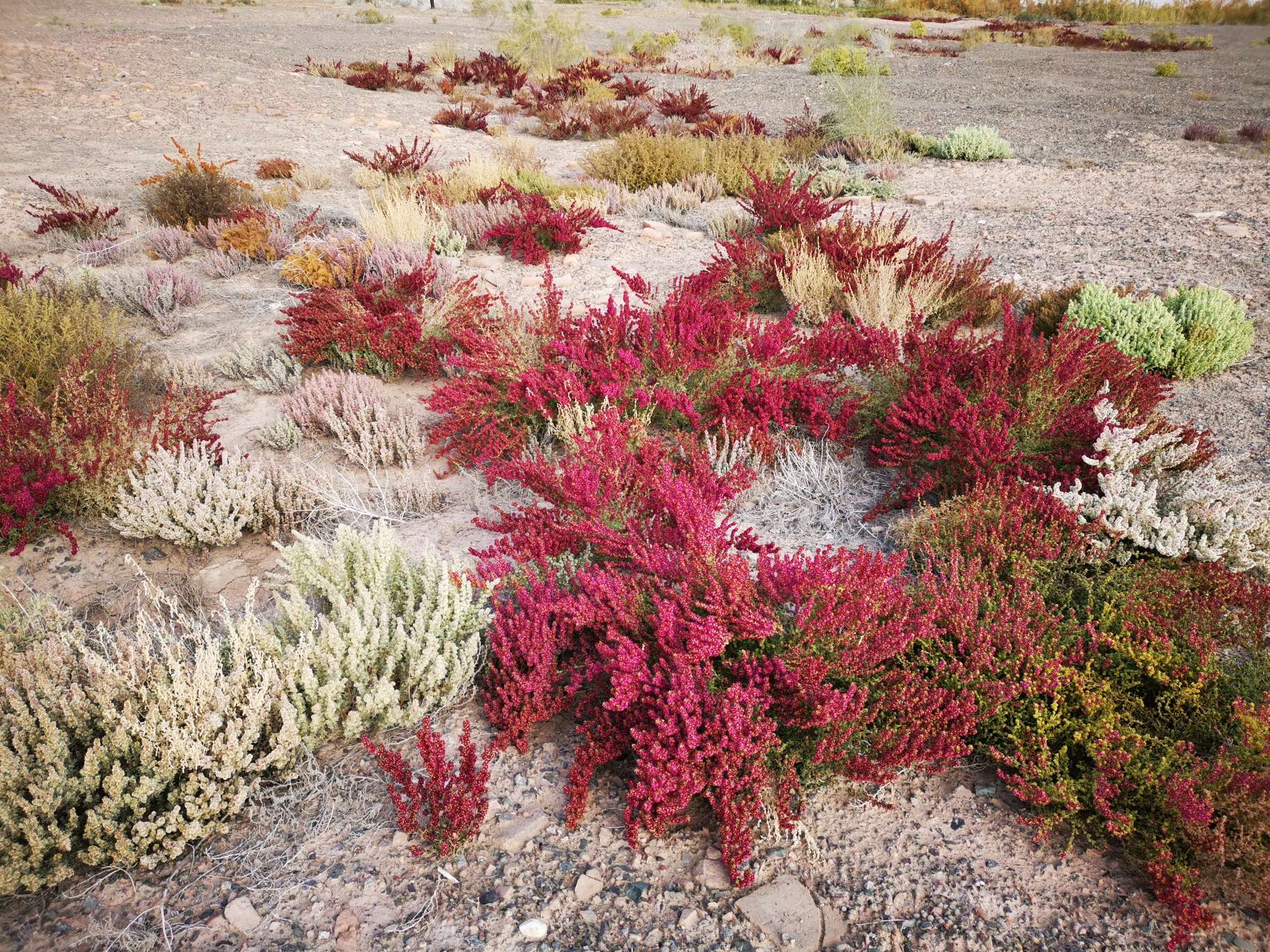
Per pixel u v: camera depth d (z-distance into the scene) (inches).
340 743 114.5
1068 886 95.0
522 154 451.8
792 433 195.2
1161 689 116.0
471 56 837.8
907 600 118.3
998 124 567.8
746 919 90.8
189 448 175.6
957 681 112.6
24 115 489.4
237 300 272.2
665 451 174.2
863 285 251.6
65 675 107.2
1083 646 118.5
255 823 102.3
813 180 406.3
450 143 510.9
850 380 200.2
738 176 414.0
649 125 538.9
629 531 137.5
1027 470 157.5
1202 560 133.7
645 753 99.2
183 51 712.4
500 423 188.5
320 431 198.1
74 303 215.6
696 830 102.6
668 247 336.8
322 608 134.1
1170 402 206.4
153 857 95.8
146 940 86.9
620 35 1080.8
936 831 102.3
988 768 111.6
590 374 193.6
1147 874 93.4
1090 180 427.2
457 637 123.6
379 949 86.7
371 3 1390.3
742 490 163.8
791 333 209.2
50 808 90.6
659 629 110.1
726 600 114.7
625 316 211.9
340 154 468.1
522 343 202.5
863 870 97.0
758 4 1638.8
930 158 492.7
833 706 98.3
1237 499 142.5
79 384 179.5
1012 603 125.0
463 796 99.7
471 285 243.8
